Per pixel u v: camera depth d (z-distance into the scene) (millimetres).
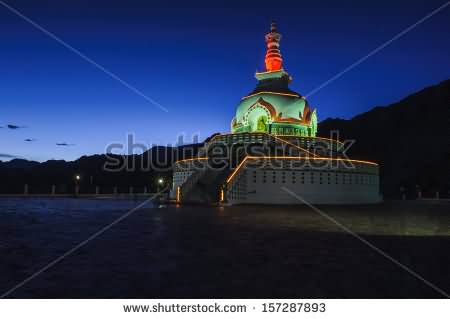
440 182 102062
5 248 14539
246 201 44344
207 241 16344
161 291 9117
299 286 9594
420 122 139750
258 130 60156
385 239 17516
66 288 9328
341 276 10570
